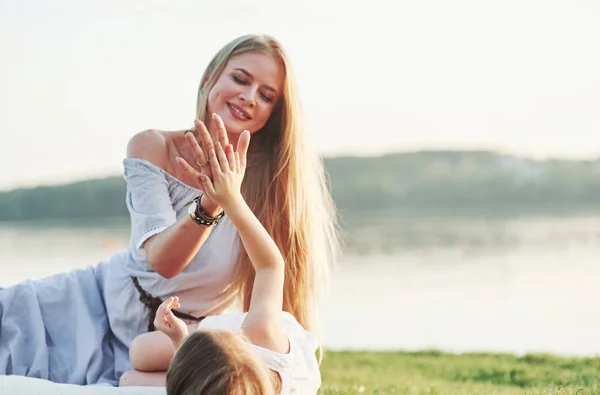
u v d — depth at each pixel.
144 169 2.63
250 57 2.74
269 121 2.82
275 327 2.14
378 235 15.20
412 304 7.95
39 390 2.11
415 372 4.24
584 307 7.56
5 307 2.65
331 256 3.04
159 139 2.70
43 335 2.64
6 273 10.04
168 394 1.84
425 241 13.83
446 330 6.72
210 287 2.67
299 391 2.15
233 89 2.73
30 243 13.62
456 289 8.73
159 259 2.48
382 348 5.91
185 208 2.66
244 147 2.23
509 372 4.10
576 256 11.08
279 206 2.78
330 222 3.04
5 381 2.13
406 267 10.55
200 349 1.83
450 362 4.57
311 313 2.84
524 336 6.41
